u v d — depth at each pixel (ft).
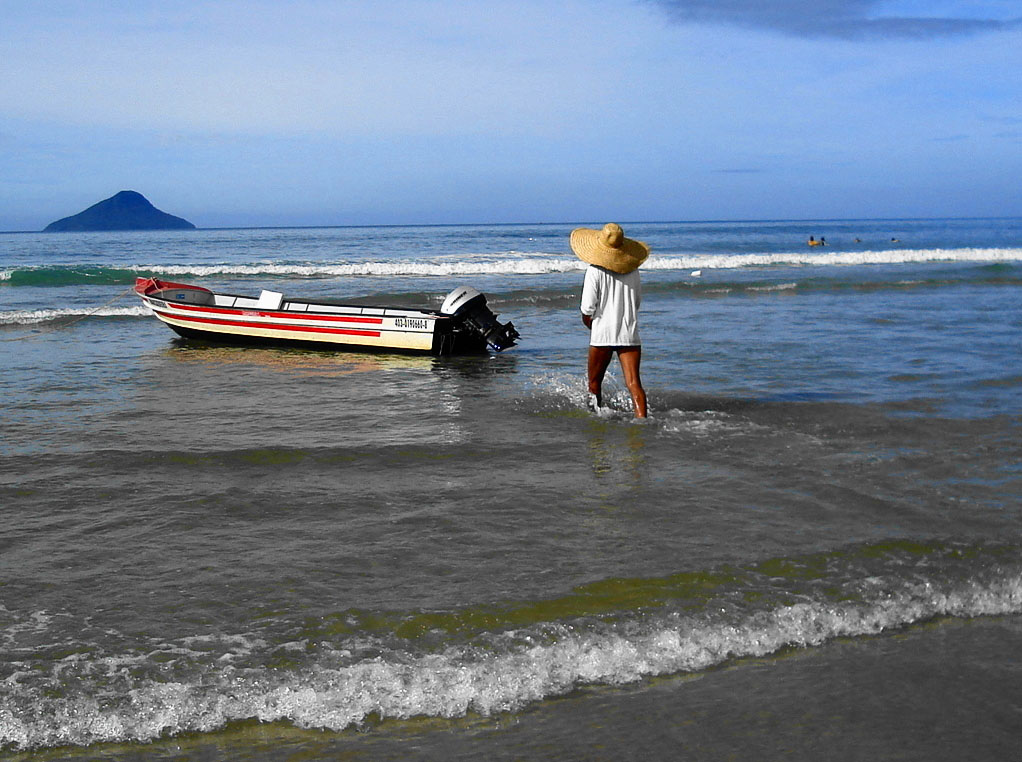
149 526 17.42
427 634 12.62
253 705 10.82
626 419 27.22
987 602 13.85
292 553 15.88
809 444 23.72
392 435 25.30
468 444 24.08
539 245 183.62
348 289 74.79
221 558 15.67
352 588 14.28
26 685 11.21
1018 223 491.31
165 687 11.19
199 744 10.11
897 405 28.66
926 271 94.58
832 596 13.91
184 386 33.94
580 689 11.36
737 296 69.92
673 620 13.04
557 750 10.08
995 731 10.50
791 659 12.17
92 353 42.88
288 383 34.78
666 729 10.51
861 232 292.20
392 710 10.81
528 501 18.89
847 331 47.39
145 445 24.06
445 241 209.77
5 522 17.63
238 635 12.62
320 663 11.81
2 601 13.79
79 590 14.25
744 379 33.76
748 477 20.58
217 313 45.68
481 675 11.53
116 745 10.07
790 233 285.23
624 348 27.17
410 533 16.92
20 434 25.36
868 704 11.09
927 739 10.33
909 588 14.21
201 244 200.03
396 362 40.73
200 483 20.44
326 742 10.18
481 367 39.09
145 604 13.70
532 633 12.62
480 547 16.10
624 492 19.45
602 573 14.78
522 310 61.87
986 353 38.99
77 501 19.03
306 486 20.17
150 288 48.73
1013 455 22.29
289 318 44.42
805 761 9.89
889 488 19.56
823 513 17.87
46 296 69.62
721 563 15.19
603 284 26.89
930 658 12.24
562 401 30.40
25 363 39.42
